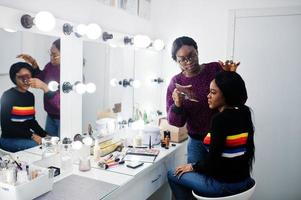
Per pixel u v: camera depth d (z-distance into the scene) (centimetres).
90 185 150
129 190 166
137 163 184
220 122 157
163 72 283
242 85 161
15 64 148
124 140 229
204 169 168
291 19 235
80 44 188
